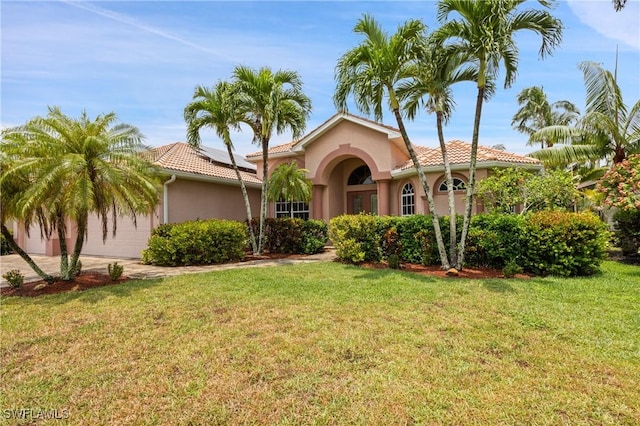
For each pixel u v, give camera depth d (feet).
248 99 47.03
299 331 19.42
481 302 24.12
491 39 27.99
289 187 53.88
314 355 16.43
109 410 12.62
